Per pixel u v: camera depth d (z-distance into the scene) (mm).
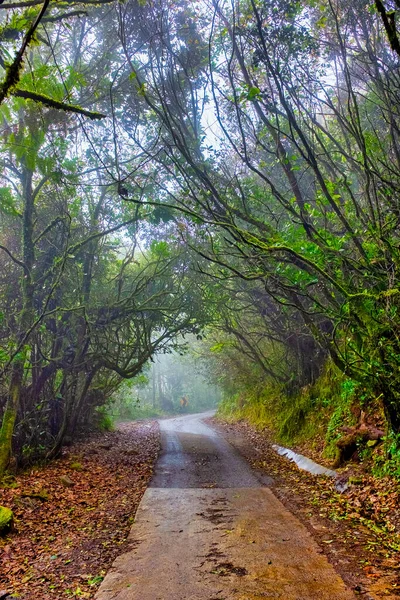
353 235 7492
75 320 12977
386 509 7055
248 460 13477
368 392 9680
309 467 11305
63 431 12602
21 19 4449
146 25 8117
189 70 9125
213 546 6137
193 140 9008
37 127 5402
